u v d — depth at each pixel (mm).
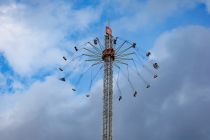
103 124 87312
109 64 93000
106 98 89625
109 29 97812
